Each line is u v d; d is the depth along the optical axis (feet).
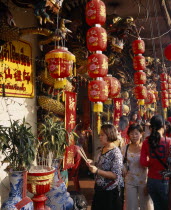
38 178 9.87
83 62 14.99
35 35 13.62
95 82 10.33
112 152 9.43
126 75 25.70
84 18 14.11
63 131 11.45
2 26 9.55
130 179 11.96
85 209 12.12
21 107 12.32
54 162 11.37
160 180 10.21
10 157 9.14
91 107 24.58
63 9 13.23
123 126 20.65
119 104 20.94
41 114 13.65
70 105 12.82
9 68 11.39
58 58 9.85
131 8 19.47
